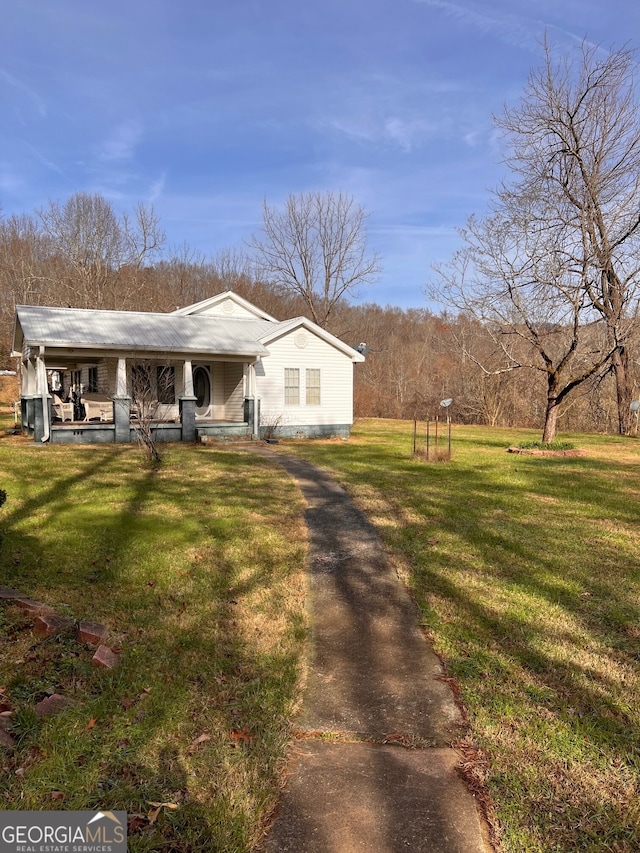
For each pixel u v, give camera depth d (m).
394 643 3.83
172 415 17.38
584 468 11.47
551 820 2.25
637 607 4.39
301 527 6.56
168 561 5.25
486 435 19.72
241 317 19.64
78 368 20.08
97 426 14.27
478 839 2.16
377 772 2.54
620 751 2.67
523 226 14.04
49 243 37.38
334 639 3.89
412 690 3.25
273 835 2.18
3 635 3.67
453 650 3.71
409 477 9.99
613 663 3.53
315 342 17.69
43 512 6.86
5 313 36.00
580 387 24.73
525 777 2.50
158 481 9.07
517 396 27.81
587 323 14.70
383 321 50.66
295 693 3.19
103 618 4.04
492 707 3.04
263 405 16.98
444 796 2.39
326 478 9.82
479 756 2.66
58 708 2.89
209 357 15.70
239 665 3.48
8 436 15.81
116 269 37.22
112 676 3.24
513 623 4.11
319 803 2.35
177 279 41.97
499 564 5.37
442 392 32.34
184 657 3.53
